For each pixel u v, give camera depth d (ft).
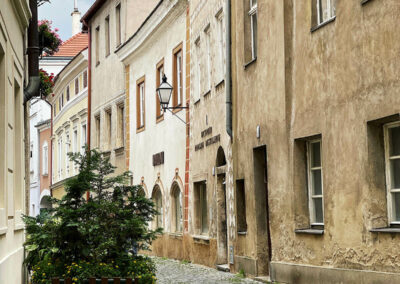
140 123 100.89
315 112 44.11
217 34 65.98
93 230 39.42
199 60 73.87
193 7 75.25
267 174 51.34
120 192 42.01
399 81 35.47
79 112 134.41
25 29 50.21
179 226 82.79
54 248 39.14
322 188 44.62
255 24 56.59
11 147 38.81
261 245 54.08
